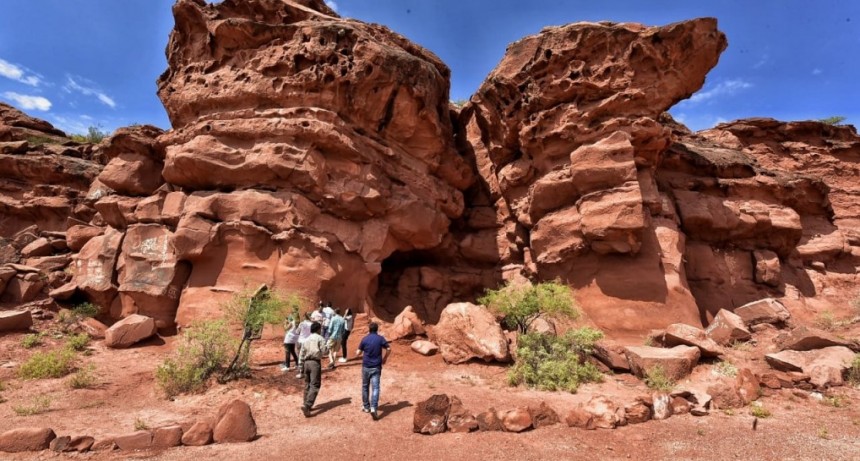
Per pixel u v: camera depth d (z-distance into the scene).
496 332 11.05
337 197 14.57
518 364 10.07
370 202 15.04
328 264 14.12
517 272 17.91
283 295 12.05
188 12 15.70
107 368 10.22
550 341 10.70
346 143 14.50
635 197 13.48
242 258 13.53
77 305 14.31
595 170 14.08
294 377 9.73
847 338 12.12
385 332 13.36
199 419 7.29
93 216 18.73
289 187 14.25
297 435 6.65
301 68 14.96
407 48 18.44
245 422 6.50
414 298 17.67
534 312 11.68
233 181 14.38
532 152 16.36
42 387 8.83
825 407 7.86
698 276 16.06
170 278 13.62
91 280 14.11
